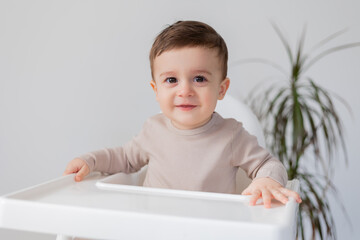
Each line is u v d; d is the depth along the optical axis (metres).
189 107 0.78
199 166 0.83
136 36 1.79
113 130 1.82
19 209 0.48
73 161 0.78
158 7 1.78
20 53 1.85
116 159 0.87
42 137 1.86
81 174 0.74
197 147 0.83
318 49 1.68
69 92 1.84
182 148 0.84
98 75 1.82
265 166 0.75
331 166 1.61
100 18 1.81
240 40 1.74
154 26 1.78
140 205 0.51
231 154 0.83
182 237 0.42
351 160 1.67
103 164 0.83
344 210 1.61
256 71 1.72
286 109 1.54
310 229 1.71
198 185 0.82
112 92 1.81
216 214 0.48
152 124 0.89
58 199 0.54
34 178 1.88
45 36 1.84
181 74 0.77
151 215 0.43
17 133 1.88
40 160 1.87
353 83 1.66
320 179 1.68
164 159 0.85
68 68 1.83
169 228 0.43
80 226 0.46
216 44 0.80
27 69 1.85
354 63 1.66
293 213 0.49
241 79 1.74
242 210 0.51
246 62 1.73
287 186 0.73
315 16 1.68
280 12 1.71
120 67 1.80
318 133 1.67
